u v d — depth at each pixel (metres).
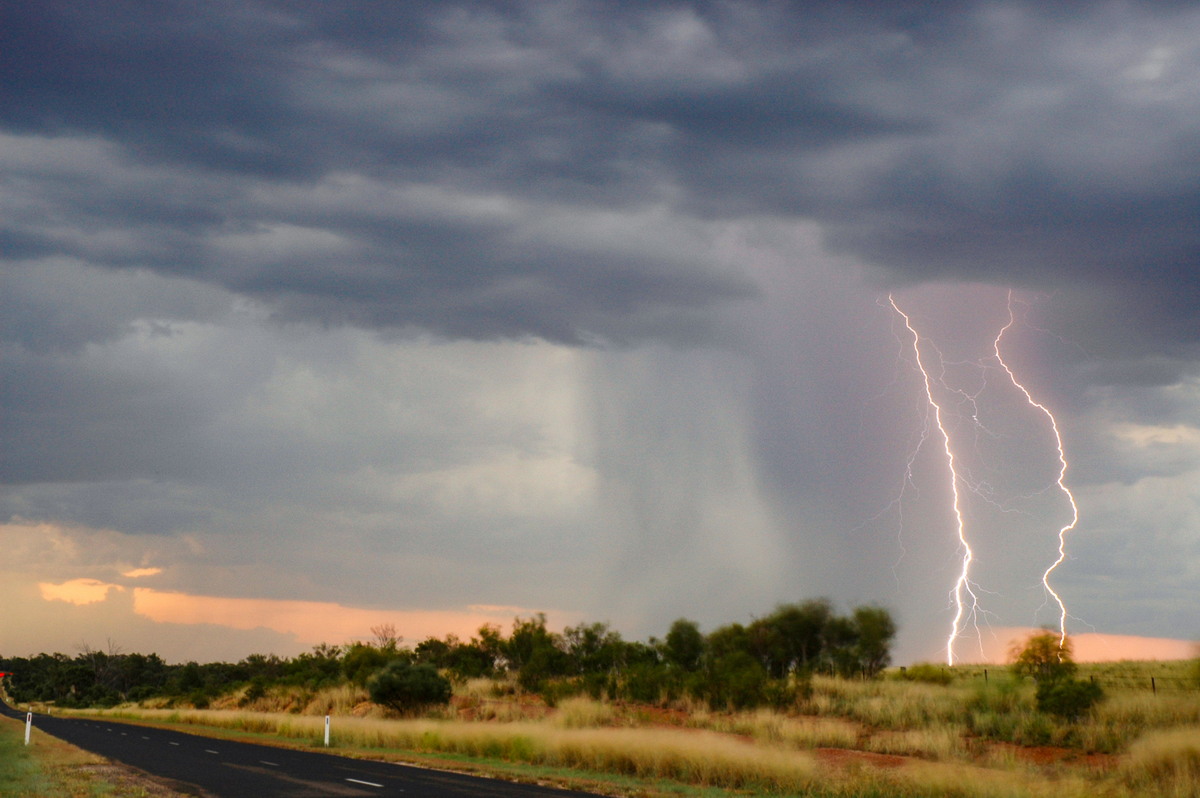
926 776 20.38
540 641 64.88
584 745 26.59
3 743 34.12
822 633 50.38
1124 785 20.19
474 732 32.41
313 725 41.59
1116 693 29.25
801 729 29.66
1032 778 20.84
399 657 68.06
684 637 53.78
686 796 19.55
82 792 18.58
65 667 148.38
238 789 19.42
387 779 21.81
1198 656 33.69
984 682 36.62
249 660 116.06
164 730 49.12
